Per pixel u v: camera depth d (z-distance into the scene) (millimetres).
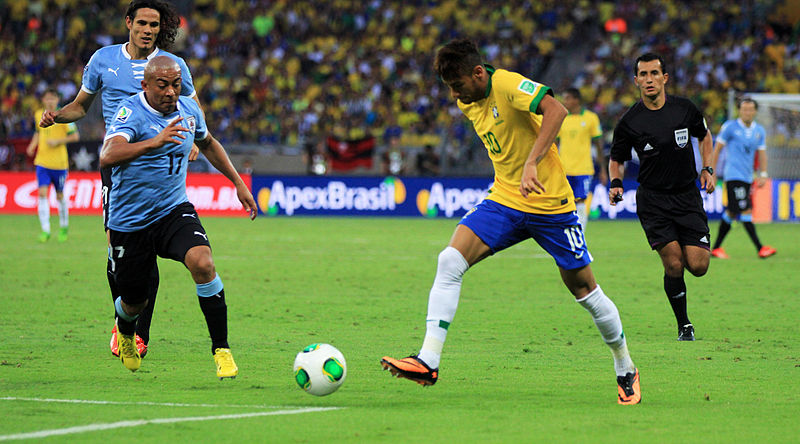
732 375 23422
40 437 16469
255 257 57250
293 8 140500
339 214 100812
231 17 140000
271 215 100438
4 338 28672
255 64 131500
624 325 32500
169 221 22094
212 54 133375
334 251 61469
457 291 20531
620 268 51969
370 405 19641
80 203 98188
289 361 25062
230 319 33219
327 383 19734
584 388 21719
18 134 114125
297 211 100938
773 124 93812
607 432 17156
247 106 124375
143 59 25375
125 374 23062
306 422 17875
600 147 59781
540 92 19797
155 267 25625
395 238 72125
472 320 33312
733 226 89312
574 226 20797
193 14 140375
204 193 99438
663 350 27359
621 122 30203
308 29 139125
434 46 135375
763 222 94750
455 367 24453
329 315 34250
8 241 66188
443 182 100188
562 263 20750
